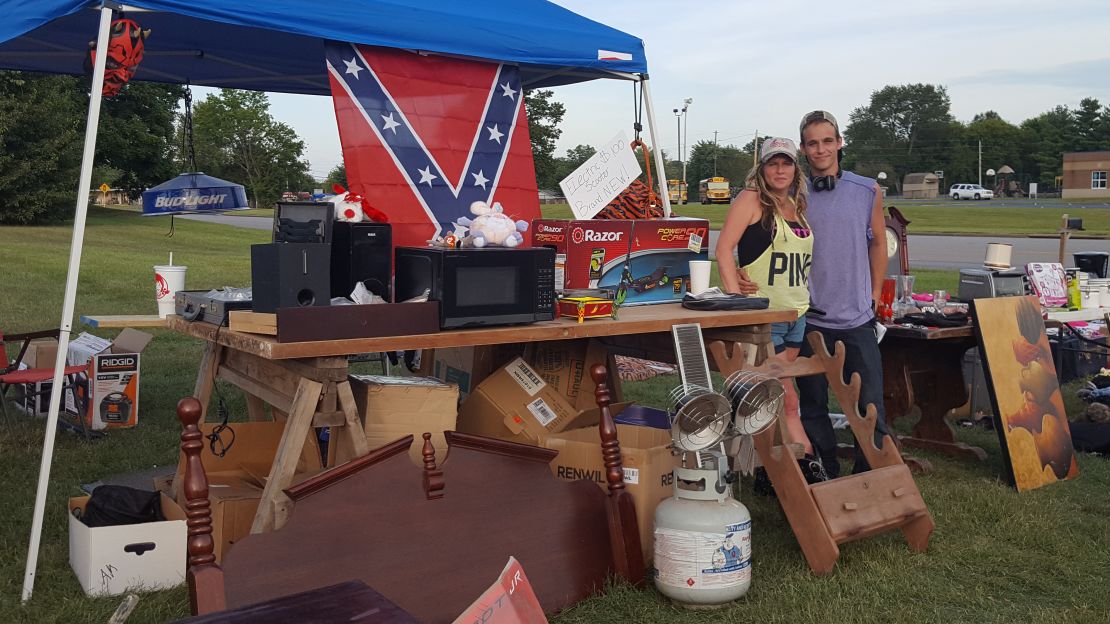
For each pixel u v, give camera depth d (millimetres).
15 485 4672
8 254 17922
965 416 6664
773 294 4348
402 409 3369
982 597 3562
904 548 4059
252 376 3623
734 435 3473
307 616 2010
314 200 3465
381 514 2965
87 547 3322
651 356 4258
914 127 130750
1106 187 92625
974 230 35219
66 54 6066
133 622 3113
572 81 6027
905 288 6262
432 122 4508
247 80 7188
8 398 6680
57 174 31328
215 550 3393
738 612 3355
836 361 4215
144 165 40125
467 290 3193
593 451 3670
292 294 2889
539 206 4969
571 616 3299
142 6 3453
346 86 4223
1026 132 127438
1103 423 6191
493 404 4051
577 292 3686
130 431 5879
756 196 4297
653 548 3648
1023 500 4727
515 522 3252
